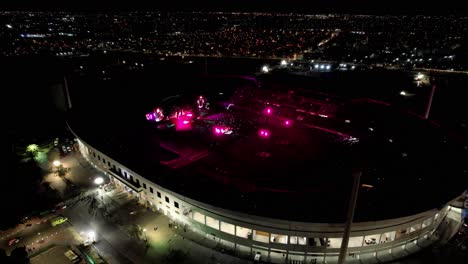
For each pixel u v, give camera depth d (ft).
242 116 261.65
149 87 367.04
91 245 165.17
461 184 167.22
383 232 145.38
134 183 191.52
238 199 155.63
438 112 322.75
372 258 154.30
